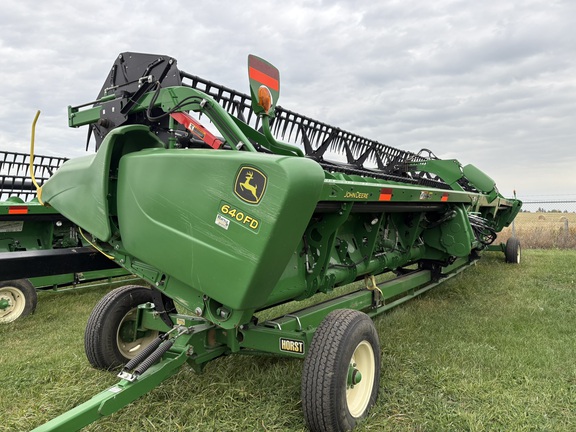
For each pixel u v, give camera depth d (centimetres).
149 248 246
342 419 242
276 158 207
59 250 298
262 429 255
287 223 207
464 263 662
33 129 331
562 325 456
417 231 465
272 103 264
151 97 303
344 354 244
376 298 405
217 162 219
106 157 265
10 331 478
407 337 413
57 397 297
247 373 322
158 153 245
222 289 218
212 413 272
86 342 330
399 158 675
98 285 670
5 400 297
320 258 302
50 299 636
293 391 293
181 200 230
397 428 259
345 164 529
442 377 323
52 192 317
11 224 591
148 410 272
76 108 364
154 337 364
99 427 253
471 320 475
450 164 692
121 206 261
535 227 1733
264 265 209
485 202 681
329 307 344
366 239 386
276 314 490
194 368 275
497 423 266
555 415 277
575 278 729
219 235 218
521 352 375
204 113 268
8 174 687
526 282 695
